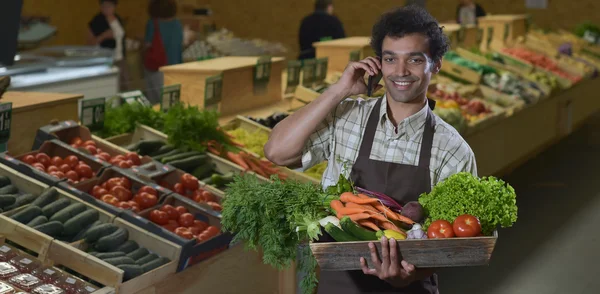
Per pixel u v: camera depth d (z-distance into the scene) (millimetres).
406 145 2342
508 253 5484
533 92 7863
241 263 3684
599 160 8203
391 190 2332
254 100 5645
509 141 7371
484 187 2193
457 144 2336
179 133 4449
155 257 3250
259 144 4879
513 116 7371
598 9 12734
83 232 3281
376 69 2307
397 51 2191
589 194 6945
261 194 2459
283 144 2387
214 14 14141
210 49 9617
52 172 3689
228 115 5348
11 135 3988
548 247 5602
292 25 13773
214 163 4441
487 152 6793
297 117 2379
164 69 5301
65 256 3037
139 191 3770
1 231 3098
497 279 5031
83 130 4227
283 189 2461
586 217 6281
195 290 3398
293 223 2332
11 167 3561
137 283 3049
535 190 7062
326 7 8172
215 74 5215
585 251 5516
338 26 8188
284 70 7234
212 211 3707
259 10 13914
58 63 6867
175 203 3777
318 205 2338
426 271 2145
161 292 3201
